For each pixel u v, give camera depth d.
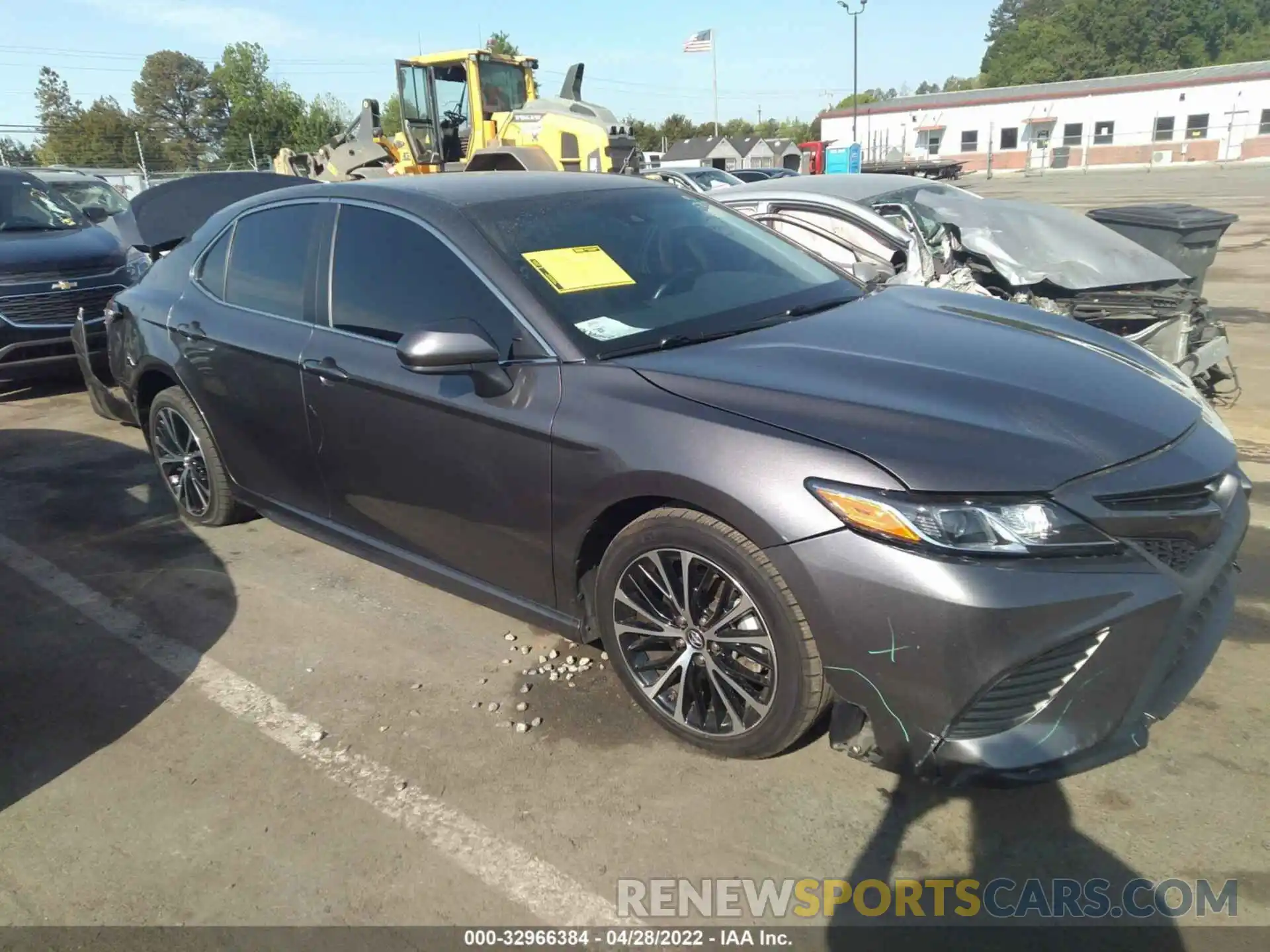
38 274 7.22
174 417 4.55
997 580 2.18
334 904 2.33
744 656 2.61
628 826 2.54
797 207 6.66
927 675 2.24
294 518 4.00
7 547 4.59
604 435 2.70
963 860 2.37
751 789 2.65
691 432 2.55
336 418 3.49
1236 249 13.41
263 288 3.94
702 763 2.78
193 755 2.94
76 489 5.38
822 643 2.37
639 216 3.64
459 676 3.30
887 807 2.56
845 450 2.36
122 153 64.50
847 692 2.38
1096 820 2.47
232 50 51.47
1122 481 2.31
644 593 2.80
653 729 2.95
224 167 51.84
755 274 3.56
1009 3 119.38
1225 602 2.72
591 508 2.76
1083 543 2.22
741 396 2.61
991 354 2.87
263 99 51.91
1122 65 79.62
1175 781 2.60
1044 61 82.56
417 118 13.42
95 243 7.89
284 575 4.18
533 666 3.35
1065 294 5.99
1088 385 2.68
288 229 3.88
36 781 2.85
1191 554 2.43
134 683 3.36
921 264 6.09
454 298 3.18
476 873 2.41
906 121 53.12
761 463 2.42
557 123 12.73
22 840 2.60
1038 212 6.53
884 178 7.36
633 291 3.19
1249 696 2.97
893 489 2.26
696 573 2.65
